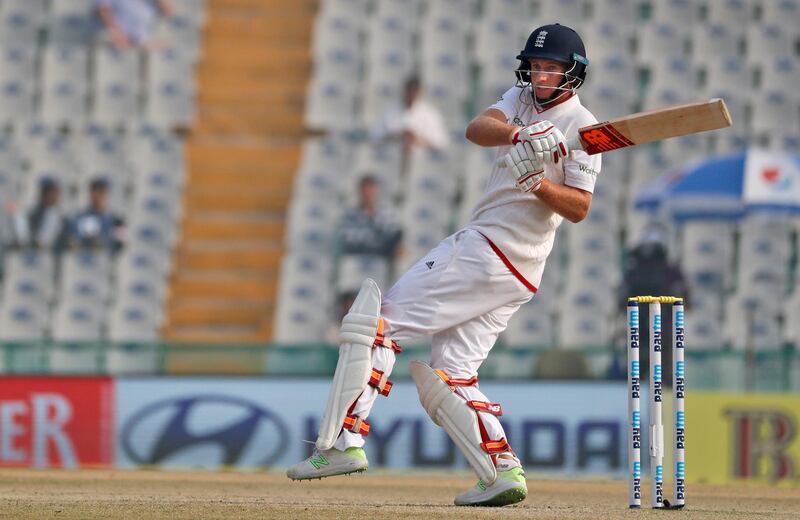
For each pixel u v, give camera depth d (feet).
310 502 69.67
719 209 152.35
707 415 128.36
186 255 182.80
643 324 129.90
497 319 63.87
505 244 61.82
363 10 213.25
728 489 98.43
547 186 59.36
